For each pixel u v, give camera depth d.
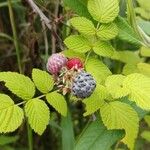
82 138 0.13
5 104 0.12
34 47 0.19
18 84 0.13
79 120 0.23
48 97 0.13
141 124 0.23
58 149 0.24
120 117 0.13
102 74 0.13
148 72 0.17
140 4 0.19
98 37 0.14
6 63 0.23
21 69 0.19
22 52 0.23
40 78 0.13
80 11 0.15
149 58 0.20
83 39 0.14
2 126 0.12
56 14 0.19
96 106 0.13
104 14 0.14
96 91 0.13
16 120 0.12
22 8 0.23
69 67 0.13
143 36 0.15
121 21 0.14
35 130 0.12
